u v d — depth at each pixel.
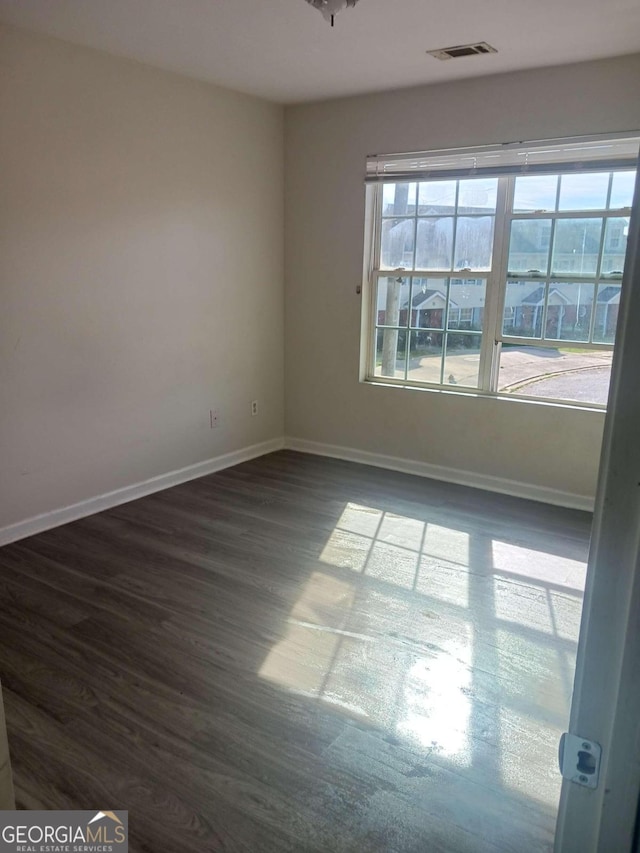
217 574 2.84
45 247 3.07
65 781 1.70
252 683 2.11
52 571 2.85
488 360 3.92
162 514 3.53
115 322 3.48
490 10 2.57
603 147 3.31
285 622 2.46
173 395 3.92
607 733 0.67
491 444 3.94
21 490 3.17
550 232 3.58
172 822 1.58
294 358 4.71
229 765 1.76
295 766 1.76
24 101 2.88
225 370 4.27
